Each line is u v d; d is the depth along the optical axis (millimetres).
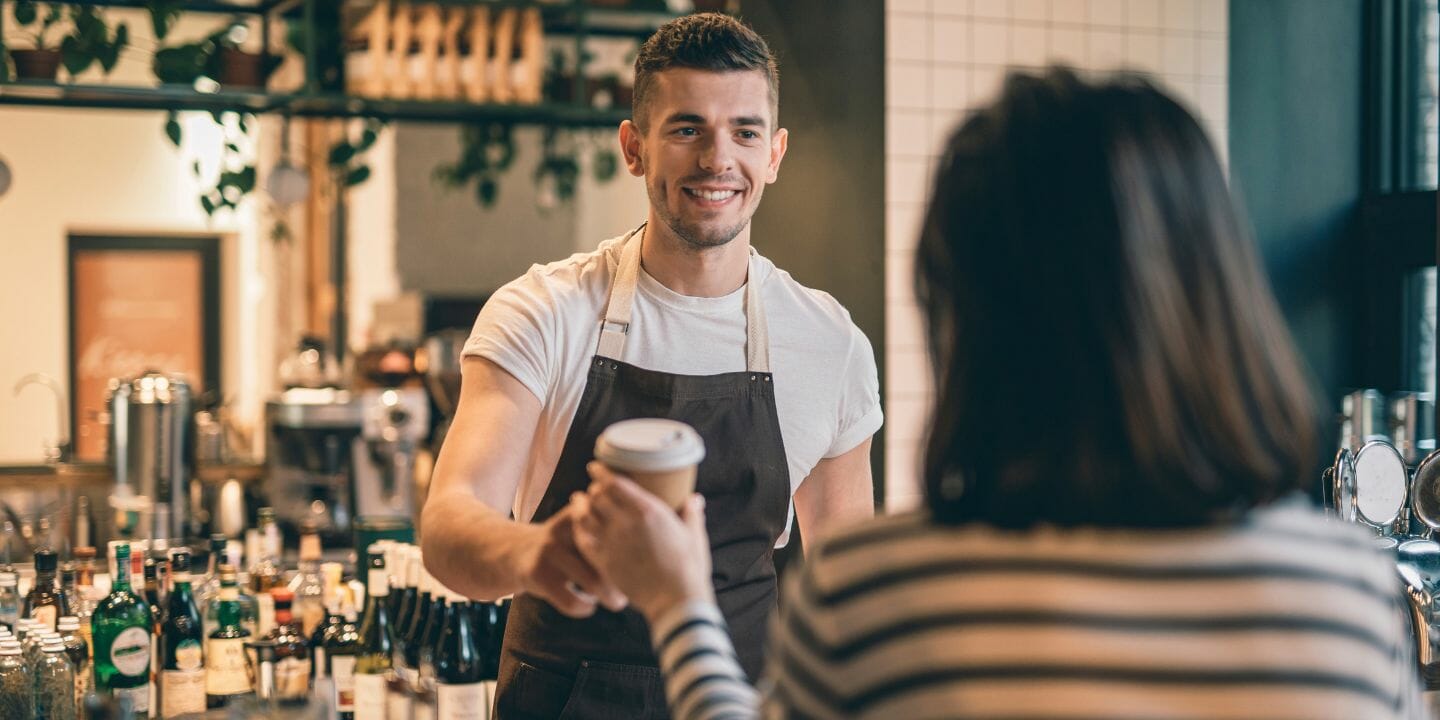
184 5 4672
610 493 1148
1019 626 877
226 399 7574
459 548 1572
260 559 3322
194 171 4941
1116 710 852
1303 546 921
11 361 7301
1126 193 938
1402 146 4133
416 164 6801
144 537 4219
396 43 4734
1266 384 946
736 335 2047
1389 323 4086
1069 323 935
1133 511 913
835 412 2121
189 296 7633
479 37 4836
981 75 3879
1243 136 4082
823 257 3973
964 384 966
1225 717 859
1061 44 3947
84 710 2697
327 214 7012
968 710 861
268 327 7500
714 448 2016
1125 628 876
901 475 3809
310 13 4570
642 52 2006
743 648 2027
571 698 1956
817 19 3973
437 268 6855
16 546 3986
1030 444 935
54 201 7348
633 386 1994
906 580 919
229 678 2801
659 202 1973
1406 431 3570
